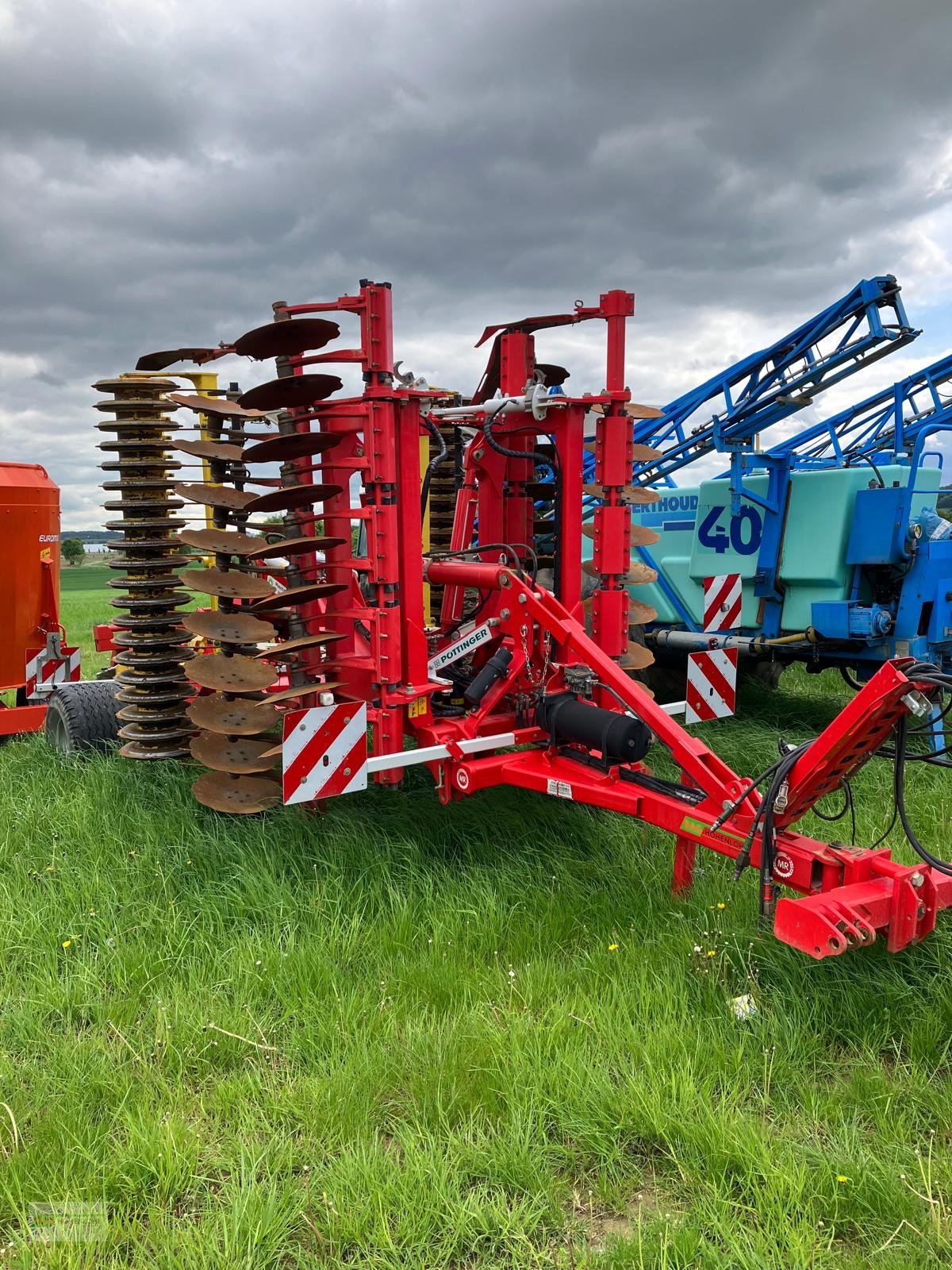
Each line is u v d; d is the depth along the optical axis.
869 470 7.11
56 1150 2.63
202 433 5.64
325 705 4.88
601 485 5.41
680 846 4.05
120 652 5.88
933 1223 2.37
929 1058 3.06
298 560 4.75
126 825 4.91
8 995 3.50
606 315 5.27
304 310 4.52
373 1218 2.39
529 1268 2.27
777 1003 3.26
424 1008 3.37
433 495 8.27
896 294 6.59
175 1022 3.24
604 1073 2.91
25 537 7.46
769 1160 2.54
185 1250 2.27
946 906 3.29
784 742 3.61
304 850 4.54
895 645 6.94
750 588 7.84
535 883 4.29
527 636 4.71
